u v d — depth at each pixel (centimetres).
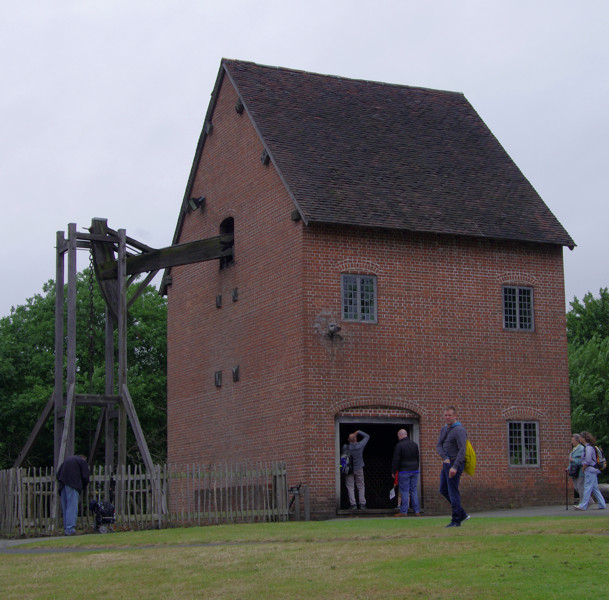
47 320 5391
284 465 2514
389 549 1467
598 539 1484
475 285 2844
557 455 2878
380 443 3005
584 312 6550
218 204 3158
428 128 3234
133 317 5453
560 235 2977
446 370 2764
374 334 2692
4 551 1839
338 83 3288
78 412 5003
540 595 1119
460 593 1147
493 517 2092
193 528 2164
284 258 2733
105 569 1435
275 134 2898
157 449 5284
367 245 2723
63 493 2241
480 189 3028
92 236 2642
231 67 3138
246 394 2895
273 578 1283
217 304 3103
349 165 2891
